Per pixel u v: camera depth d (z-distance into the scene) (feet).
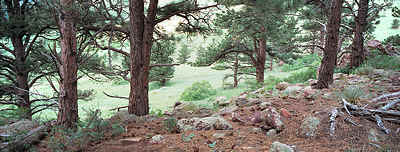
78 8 15.85
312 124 12.06
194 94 65.41
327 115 13.60
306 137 11.48
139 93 21.47
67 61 14.98
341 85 23.06
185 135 11.98
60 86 14.98
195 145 10.59
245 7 16.99
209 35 35.37
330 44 22.90
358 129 11.90
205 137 11.55
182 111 23.82
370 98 17.26
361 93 16.76
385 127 12.24
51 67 32.01
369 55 40.75
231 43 50.11
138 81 21.36
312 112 14.85
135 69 21.18
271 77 42.32
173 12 27.45
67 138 11.55
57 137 12.04
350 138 11.07
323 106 15.87
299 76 43.19
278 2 15.65
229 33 41.24
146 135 12.57
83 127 12.64
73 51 15.16
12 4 29.76
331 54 22.95
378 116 13.03
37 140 11.80
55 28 27.17
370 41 47.93
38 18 24.99
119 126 13.34
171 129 13.38
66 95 14.84
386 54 41.29
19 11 29.32
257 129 12.90
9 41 30.99
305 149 9.95
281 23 40.19
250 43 54.75
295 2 17.75
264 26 31.91
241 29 32.58
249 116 15.92
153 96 80.23
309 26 67.56
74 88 15.25
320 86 23.34
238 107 19.71
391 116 13.60
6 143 10.80
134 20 20.62
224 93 58.49
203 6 28.58
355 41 36.88
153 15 23.59
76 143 11.29
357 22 36.63
